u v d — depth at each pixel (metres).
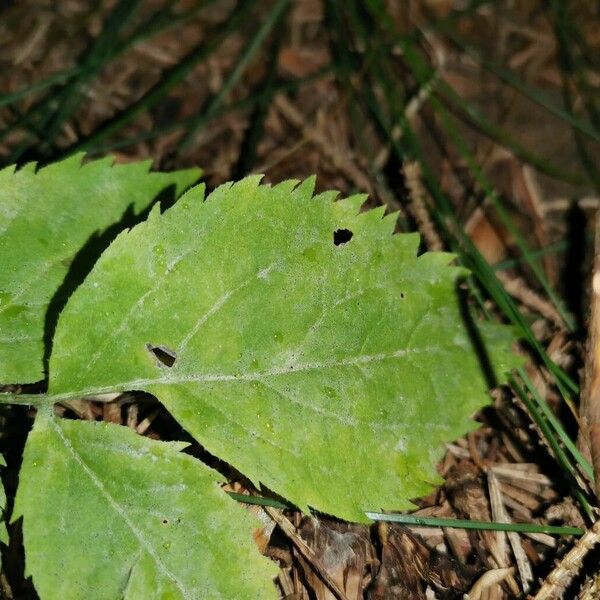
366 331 0.27
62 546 0.25
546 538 0.28
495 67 0.37
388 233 0.27
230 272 0.26
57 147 0.34
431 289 0.27
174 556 0.25
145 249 0.26
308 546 0.27
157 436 0.29
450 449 0.30
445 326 0.27
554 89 0.37
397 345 0.27
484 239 0.34
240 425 0.26
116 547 0.25
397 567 0.27
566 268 0.33
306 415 0.26
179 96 0.36
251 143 0.35
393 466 0.26
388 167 0.35
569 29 0.38
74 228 0.28
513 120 0.36
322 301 0.27
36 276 0.27
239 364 0.26
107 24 0.37
